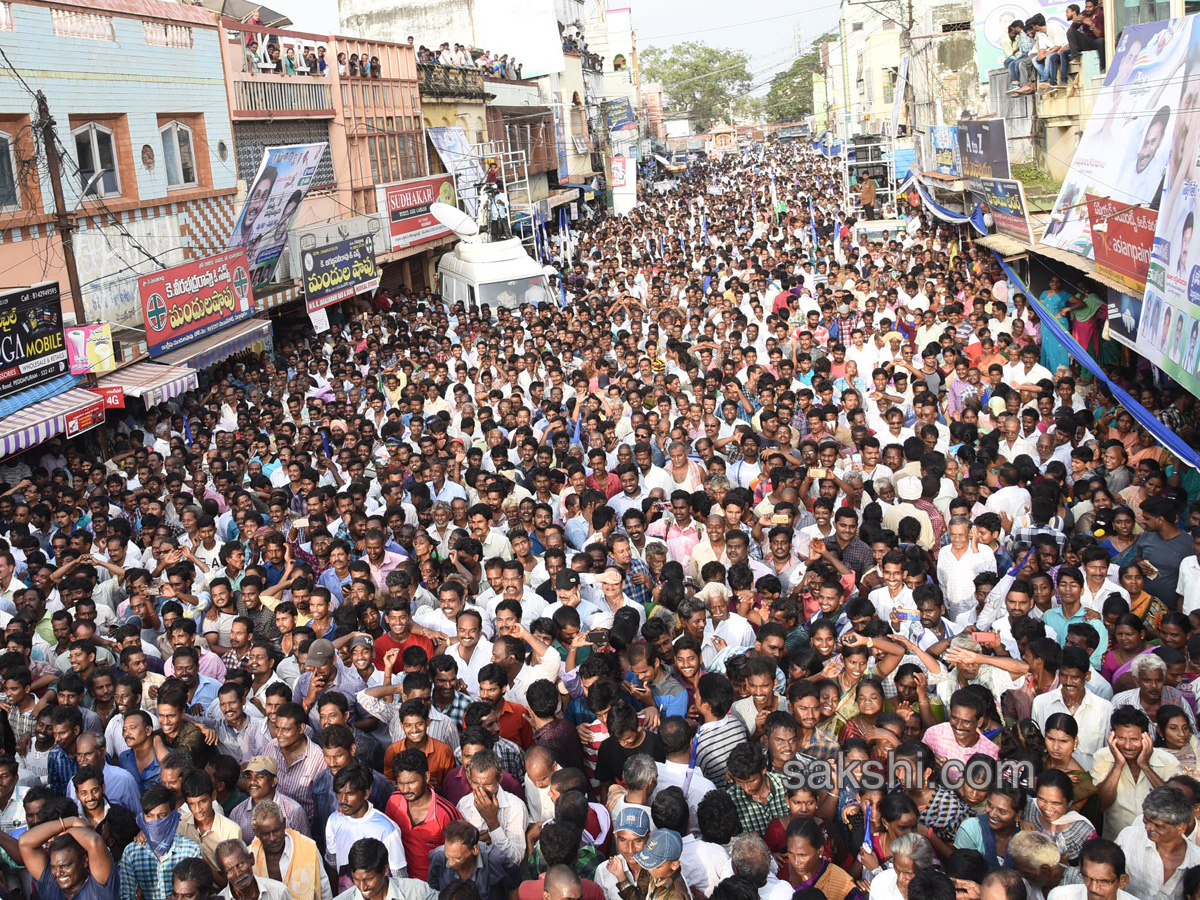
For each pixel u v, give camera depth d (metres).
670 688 7.06
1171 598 8.02
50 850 5.60
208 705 7.51
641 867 5.02
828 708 6.27
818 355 16.02
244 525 10.52
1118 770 5.77
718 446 11.73
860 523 9.79
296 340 21.48
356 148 27.09
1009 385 13.02
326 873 6.24
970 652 6.70
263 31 23.14
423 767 5.82
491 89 38.56
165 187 19.11
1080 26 18.41
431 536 10.20
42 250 15.67
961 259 22.86
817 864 5.21
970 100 27.09
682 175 82.81
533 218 32.66
